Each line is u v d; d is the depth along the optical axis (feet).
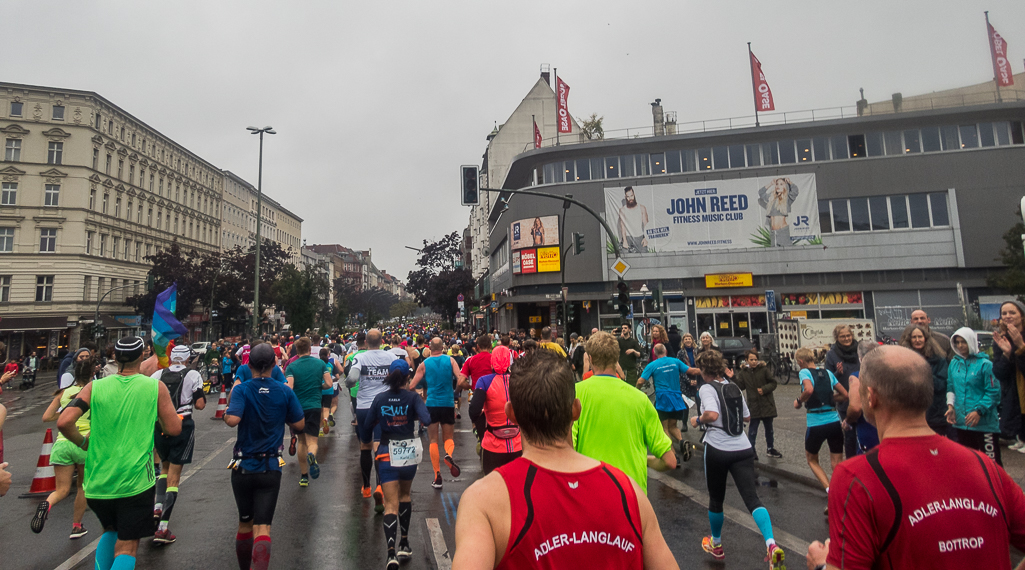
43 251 131.13
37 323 125.90
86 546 17.08
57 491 17.22
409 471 15.74
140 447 11.96
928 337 18.60
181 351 19.57
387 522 15.05
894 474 5.54
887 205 95.66
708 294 98.37
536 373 5.49
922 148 96.37
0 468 12.52
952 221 93.35
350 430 37.86
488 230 174.50
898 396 5.83
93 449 11.71
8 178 129.70
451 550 16.40
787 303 96.53
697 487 23.15
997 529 5.45
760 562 15.15
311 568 15.07
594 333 12.10
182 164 186.19
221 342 102.17
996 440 17.28
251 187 245.86
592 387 11.21
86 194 137.08
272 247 178.40
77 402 11.70
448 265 160.56
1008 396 16.76
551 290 104.32
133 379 12.30
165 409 12.53
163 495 17.40
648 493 22.30
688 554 15.78
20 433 40.57
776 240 97.35
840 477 5.87
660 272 99.91
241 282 160.15
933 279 93.40
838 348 20.58
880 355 6.22
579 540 4.82
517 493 4.96
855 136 98.32
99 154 143.43
